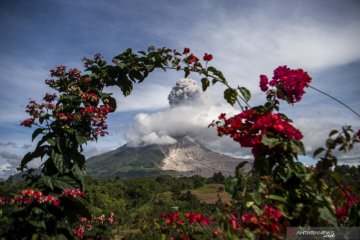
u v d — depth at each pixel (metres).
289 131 3.46
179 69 5.83
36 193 4.50
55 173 5.11
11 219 4.54
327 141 3.32
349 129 3.26
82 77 5.93
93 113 5.32
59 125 5.16
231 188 3.53
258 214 3.18
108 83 6.14
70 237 4.90
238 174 3.59
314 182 3.43
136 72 6.09
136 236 13.77
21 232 4.55
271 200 3.38
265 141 3.40
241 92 4.65
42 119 5.19
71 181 4.92
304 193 3.40
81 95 5.45
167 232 3.77
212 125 4.12
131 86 6.16
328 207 3.22
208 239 3.37
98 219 6.00
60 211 4.78
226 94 4.70
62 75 5.89
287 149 3.52
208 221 3.51
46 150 5.17
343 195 3.41
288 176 3.39
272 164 3.58
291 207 3.33
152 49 6.08
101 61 6.15
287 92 4.07
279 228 3.14
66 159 5.03
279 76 4.12
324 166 3.36
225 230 3.15
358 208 3.27
